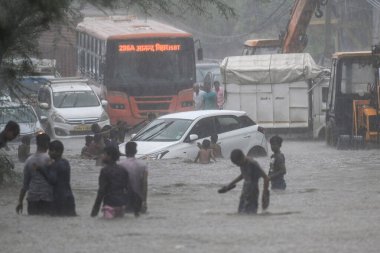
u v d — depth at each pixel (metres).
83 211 40.16
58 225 35.22
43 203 37.69
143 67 94.50
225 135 64.62
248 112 92.38
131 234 32.75
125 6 53.84
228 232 32.69
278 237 31.42
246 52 106.75
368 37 130.00
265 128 92.06
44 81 65.12
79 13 53.06
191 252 28.84
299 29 98.31
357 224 34.31
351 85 83.19
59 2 48.81
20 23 51.59
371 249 28.98
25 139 66.56
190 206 41.66
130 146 38.06
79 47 110.00
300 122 91.56
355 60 83.19
